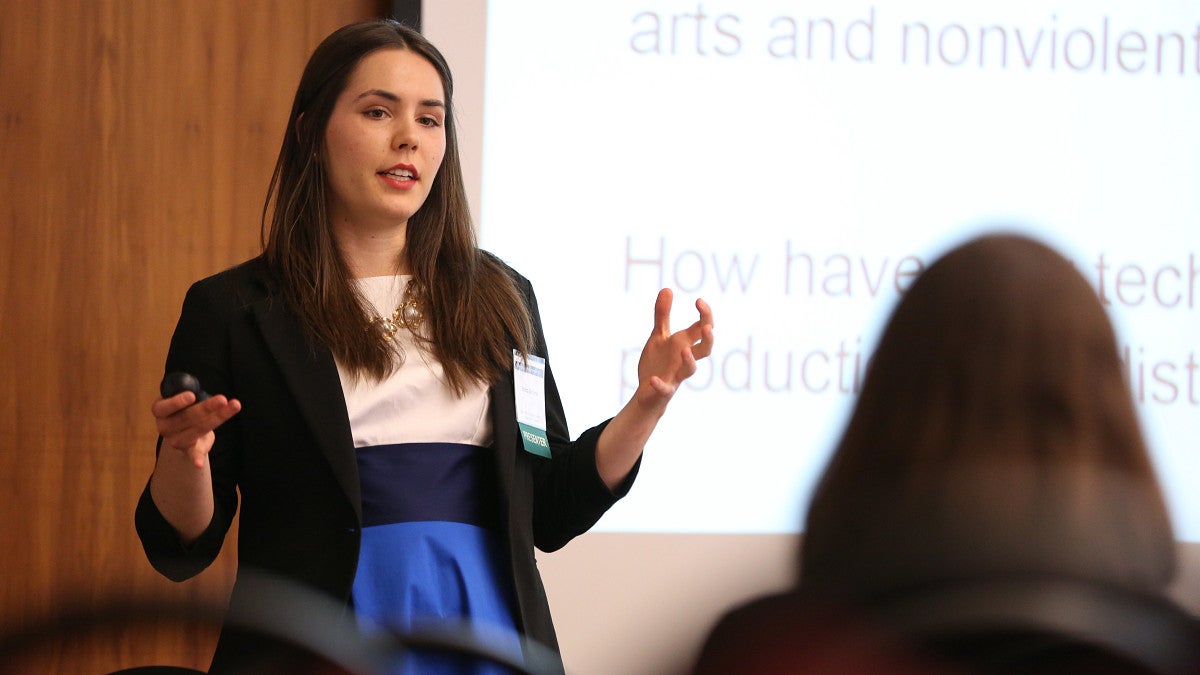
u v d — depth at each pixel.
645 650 2.00
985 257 2.41
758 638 1.84
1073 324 2.28
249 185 12.23
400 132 6.33
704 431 12.20
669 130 12.23
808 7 12.45
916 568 1.83
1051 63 12.69
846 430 2.33
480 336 6.43
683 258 12.21
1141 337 12.66
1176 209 12.75
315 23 12.35
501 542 6.11
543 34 12.01
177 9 12.15
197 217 12.16
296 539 5.92
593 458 6.46
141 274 12.07
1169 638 1.69
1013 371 2.22
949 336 2.29
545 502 6.66
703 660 1.87
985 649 1.72
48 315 11.94
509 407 6.38
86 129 11.99
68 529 11.94
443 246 6.65
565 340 11.99
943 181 12.55
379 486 5.99
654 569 12.04
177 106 12.13
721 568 2.15
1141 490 2.00
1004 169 12.61
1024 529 1.86
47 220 11.94
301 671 1.84
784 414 12.28
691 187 12.25
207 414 5.11
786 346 12.32
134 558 12.02
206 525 5.87
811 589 1.88
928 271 2.44
